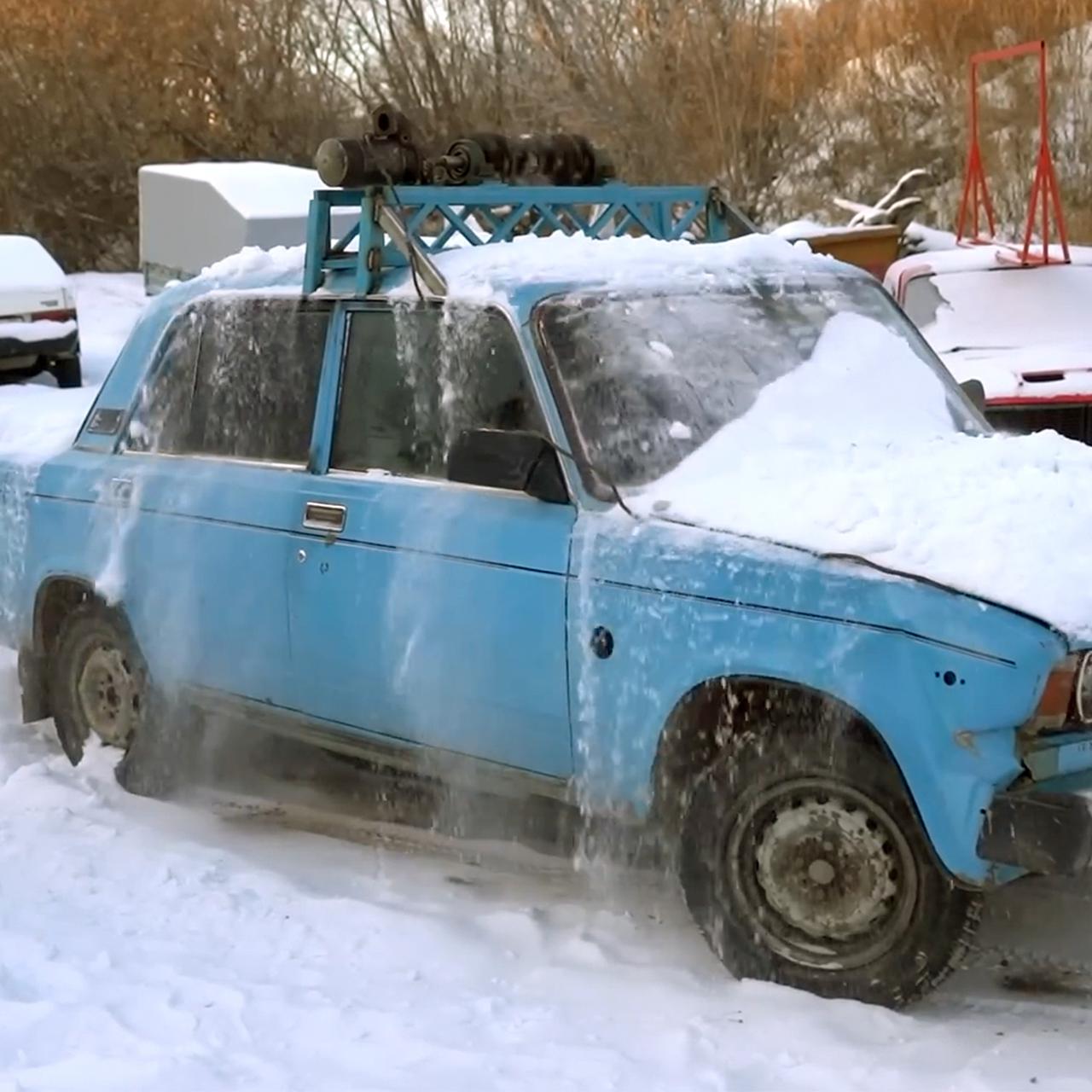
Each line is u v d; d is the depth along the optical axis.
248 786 6.31
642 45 25.02
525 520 4.64
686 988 4.29
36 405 7.68
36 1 30.94
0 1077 3.75
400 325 5.13
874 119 25.00
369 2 30.06
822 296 5.38
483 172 5.65
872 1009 4.09
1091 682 3.89
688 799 4.39
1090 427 9.05
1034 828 3.78
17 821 5.78
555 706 4.58
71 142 31.39
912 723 3.89
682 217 6.09
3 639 6.61
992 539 4.03
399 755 5.16
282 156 32.22
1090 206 22.33
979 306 10.51
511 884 5.14
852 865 4.14
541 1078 3.75
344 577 5.11
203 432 5.82
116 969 4.43
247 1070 3.80
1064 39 23.70
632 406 4.71
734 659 4.16
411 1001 4.24
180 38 31.47
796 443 4.72
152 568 5.84
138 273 29.55
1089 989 4.28
